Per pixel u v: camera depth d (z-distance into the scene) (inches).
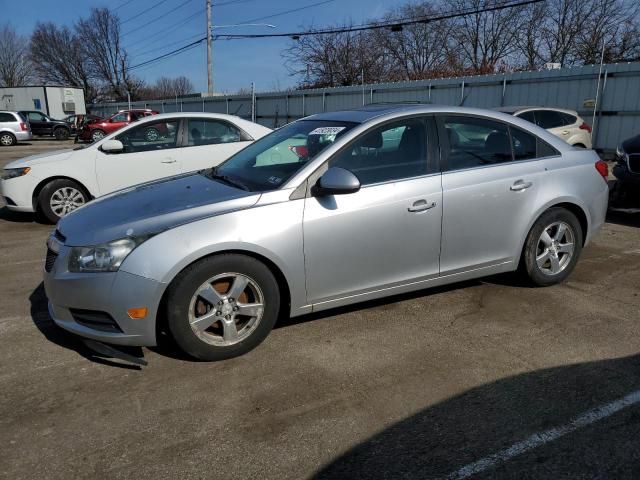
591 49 1437.0
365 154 147.6
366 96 900.6
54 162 290.5
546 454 99.7
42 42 2544.3
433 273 157.9
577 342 144.3
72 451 102.2
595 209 185.6
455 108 164.1
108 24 2511.1
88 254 124.9
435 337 147.9
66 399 119.6
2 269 215.0
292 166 147.3
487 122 167.5
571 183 177.0
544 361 134.2
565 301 172.6
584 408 113.9
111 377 128.6
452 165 158.2
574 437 104.5
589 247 239.6
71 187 292.8
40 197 289.1
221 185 150.9
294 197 136.9
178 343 128.9
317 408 115.3
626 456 98.9
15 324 158.9
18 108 1630.2
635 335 148.2
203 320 129.5
